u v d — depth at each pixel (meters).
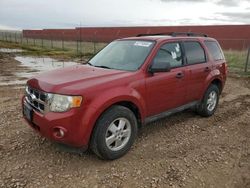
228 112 6.46
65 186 3.40
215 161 4.09
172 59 4.89
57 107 3.56
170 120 5.71
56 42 43.94
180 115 6.05
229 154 4.32
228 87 9.66
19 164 3.85
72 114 3.51
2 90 8.59
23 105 4.28
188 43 5.36
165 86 4.62
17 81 10.60
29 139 4.60
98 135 3.74
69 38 48.44
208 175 3.72
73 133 3.55
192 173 3.74
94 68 4.50
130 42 5.02
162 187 3.43
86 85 3.69
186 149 4.44
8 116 5.75
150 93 4.37
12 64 16.64
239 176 3.74
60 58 21.11
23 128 5.06
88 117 3.58
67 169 3.76
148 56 4.46
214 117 6.04
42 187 3.38
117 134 3.96
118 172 3.71
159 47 4.65
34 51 27.97
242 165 4.01
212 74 5.76
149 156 4.16
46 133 3.66
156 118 4.69
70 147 3.77
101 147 3.79
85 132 3.59
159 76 4.50
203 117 5.96
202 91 5.60
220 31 29.05
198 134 5.06
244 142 4.80
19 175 3.60
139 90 4.18
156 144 4.57
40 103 3.76
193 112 6.24
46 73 4.34
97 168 3.79
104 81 3.86
